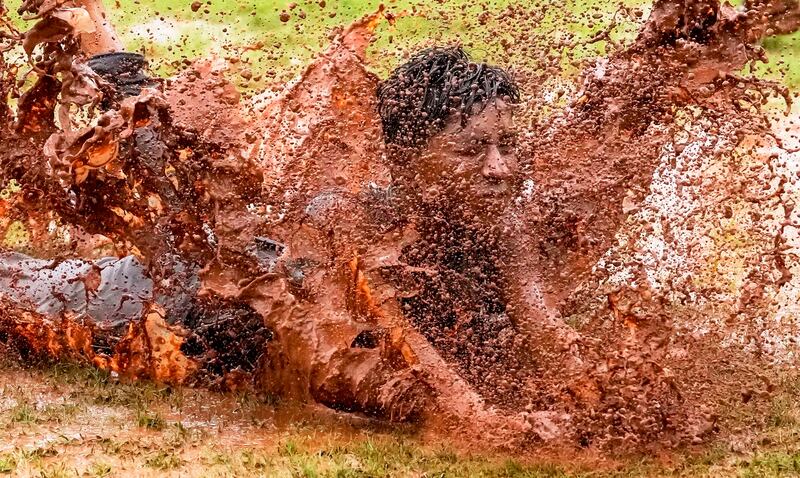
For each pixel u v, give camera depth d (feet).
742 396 18.29
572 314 19.12
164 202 17.69
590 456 16.71
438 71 17.79
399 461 16.02
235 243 17.51
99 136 16.94
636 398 16.92
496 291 18.10
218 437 16.94
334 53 18.95
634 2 41.42
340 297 17.80
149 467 15.40
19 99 18.98
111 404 18.01
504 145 17.71
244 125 17.61
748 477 15.87
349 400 17.74
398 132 17.89
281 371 18.15
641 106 19.15
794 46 39.40
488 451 16.92
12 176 19.26
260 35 39.96
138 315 19.47
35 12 18.11
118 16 43.06
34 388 18.54
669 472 16.16
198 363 19.07
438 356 17.83
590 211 18.53
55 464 15.21
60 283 20.04
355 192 18.24
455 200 17.66
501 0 39.65
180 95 17.53
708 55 19.03
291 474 15.21
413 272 18.19
